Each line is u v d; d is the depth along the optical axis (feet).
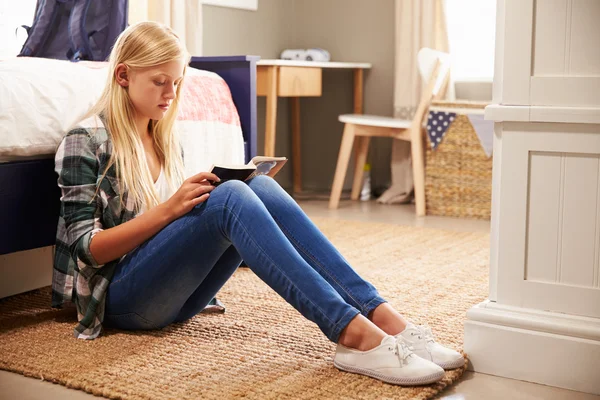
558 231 4.87
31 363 4.98
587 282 4.82
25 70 6.02
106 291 5.41
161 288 5.17
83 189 5.33
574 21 4.72
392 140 13.97
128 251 5.22
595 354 4.72
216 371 4.86
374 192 14.25
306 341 5.49
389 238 9.80
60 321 5.92
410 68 13.25
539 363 4.91
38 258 6.97
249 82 8.19
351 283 4.96
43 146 5.99
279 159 5.42
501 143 4.98
